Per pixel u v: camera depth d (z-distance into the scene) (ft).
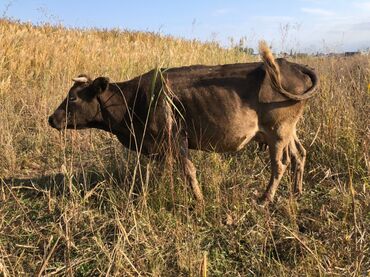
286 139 7.82
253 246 6.66
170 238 6.79
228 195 7.90
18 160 10.09
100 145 10.80
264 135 7.84
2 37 18.54
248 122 7.61
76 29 27.48
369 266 6.08
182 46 24.27
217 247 6.79
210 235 7.07
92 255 6.46
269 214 7.30
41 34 21.91
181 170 7.80
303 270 6.05
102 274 5.92
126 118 8.18
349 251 6.32
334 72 12.34
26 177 9.36
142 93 7.98
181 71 7.97
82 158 9.99
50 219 7.43
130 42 27.27
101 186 8.20
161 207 7.46
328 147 9.22
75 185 8.61
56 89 13.58
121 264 5.98
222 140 7.72
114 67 17.75
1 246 6.54
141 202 7.31
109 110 8.19
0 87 14.44
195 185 7.79
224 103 7.54
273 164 7.91
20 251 6.67
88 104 8.24
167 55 17.80
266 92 7.50
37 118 12.05
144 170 8.38
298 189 8.36
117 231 6.92
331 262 6.12
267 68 7.25
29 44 19.42
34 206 7.88
